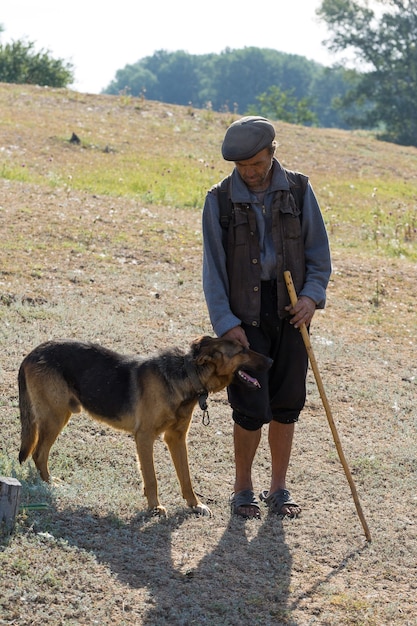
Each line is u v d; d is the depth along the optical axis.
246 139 5.41
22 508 5.31
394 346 10.87
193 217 16.00
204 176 21.39
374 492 6.69
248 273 5.70
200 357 5.61
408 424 8.32
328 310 11.95
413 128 66.62
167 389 5.65
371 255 15.91
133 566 5.00
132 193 17.97
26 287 10.41
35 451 6.07
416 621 4.82
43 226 12.95
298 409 6.01
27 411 6.05
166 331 9.80
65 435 6.96
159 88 153.12
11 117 23.72
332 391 8.89
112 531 5.39
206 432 7.51
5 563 4.69
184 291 11.51
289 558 5.44
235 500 6.00
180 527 5.64
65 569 4.76
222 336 5.68
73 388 5.99
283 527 5.86
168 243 13.50
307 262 5.89
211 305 5.72
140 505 5.87
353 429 8.03
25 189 15.29
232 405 5.85
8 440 6.69
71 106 27.42
